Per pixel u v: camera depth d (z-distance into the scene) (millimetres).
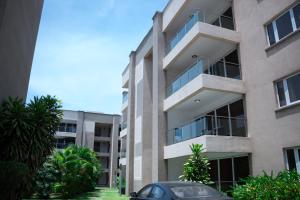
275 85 12109
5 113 9266
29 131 9508
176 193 6336
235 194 9367
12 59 10672
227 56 15781
